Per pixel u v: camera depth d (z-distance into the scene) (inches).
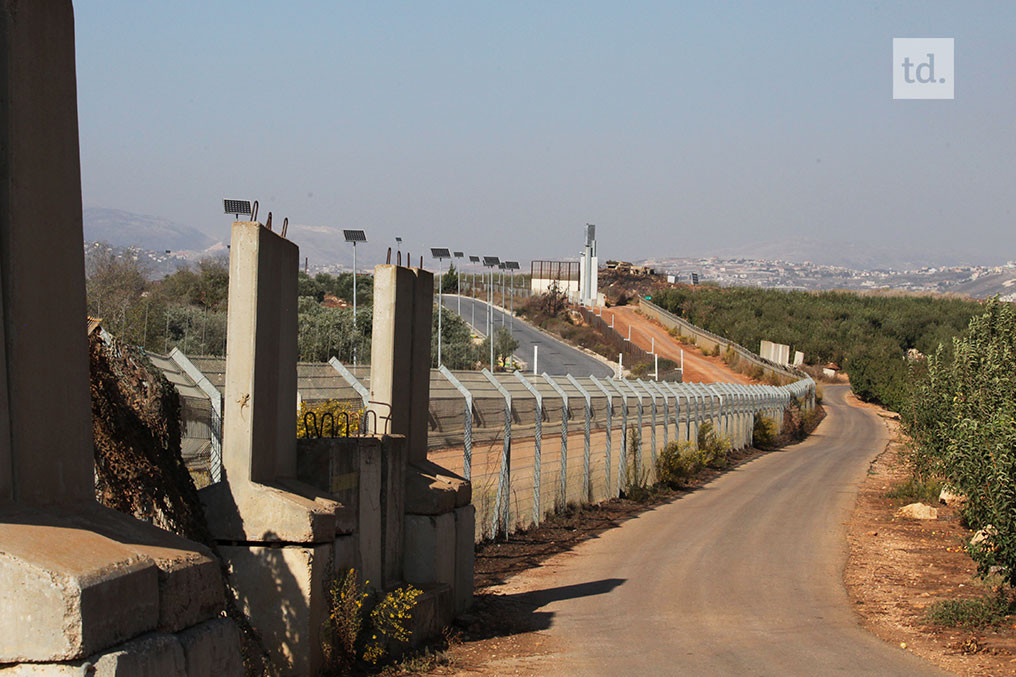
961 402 681.6
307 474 308.7
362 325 1705.2
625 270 6333.7
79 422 177.5
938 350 858.8
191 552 174.2
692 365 3410.4
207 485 293.0
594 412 818.8
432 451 490.0
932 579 547.5
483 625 398.6
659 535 689.6
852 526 774.5
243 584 273.7
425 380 422.0
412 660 323.9
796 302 5022.1
